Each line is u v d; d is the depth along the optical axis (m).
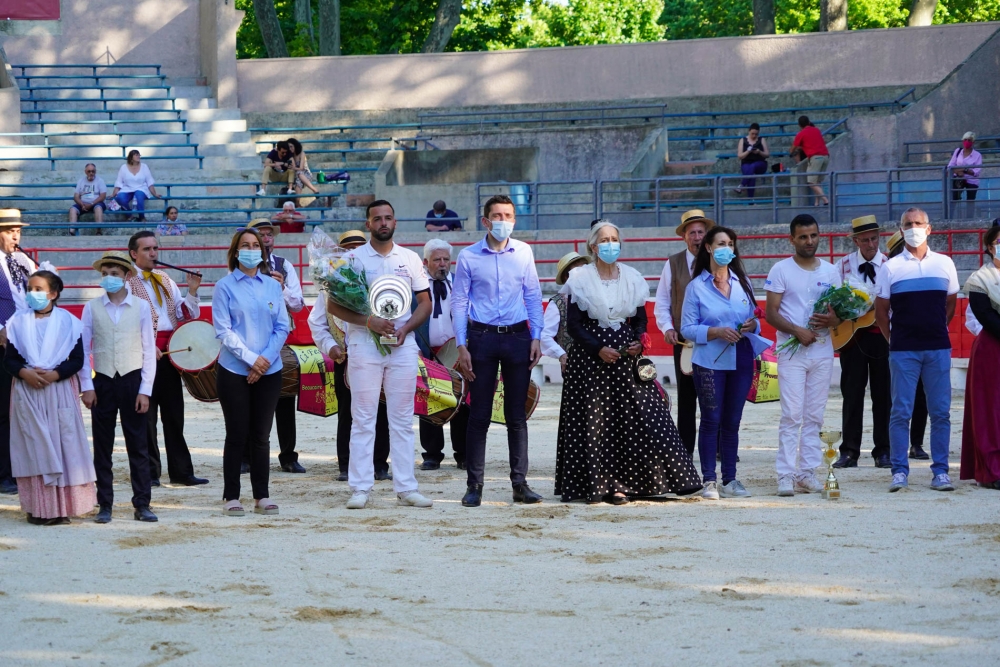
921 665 4.85
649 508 8.52
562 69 31.75
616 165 28.69
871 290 9.13
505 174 27.62
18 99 28.92
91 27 32.03
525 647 5.18
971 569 6.42
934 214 24.52
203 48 32.44
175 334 9.91
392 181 27.77
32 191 26.73
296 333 17.41
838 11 34.56
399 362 8.79
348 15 41.09
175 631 5.46
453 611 5.75
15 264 9.51
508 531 7.68
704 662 4.95
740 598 5.91
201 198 25.62
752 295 9.10
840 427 13.55
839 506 8.45
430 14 41.56
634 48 31.53
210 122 30.30
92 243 24.30
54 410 8.15
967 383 9.43
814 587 6.10
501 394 10.95
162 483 10.19
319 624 5.56
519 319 8.77
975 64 28.00
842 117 30.22
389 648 5.18
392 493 9.49
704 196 26.52
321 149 31.05
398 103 32.00
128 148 28.69
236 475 8.57
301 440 13.19
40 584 6.34
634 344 8.72
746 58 31.17
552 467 10.94
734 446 9.09
